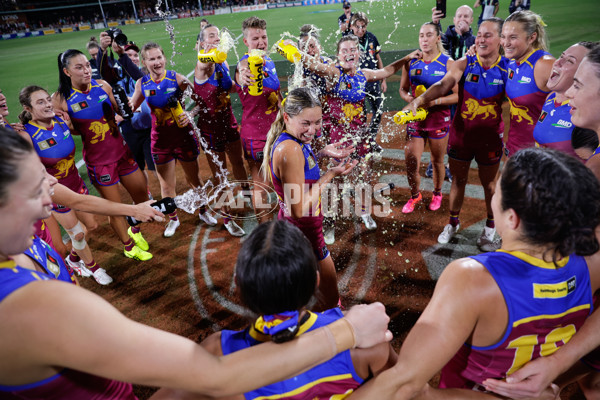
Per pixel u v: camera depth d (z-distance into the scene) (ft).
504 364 3.54
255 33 10.96
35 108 9.39
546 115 7.77
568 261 3.34
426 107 11.45
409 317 9.00
